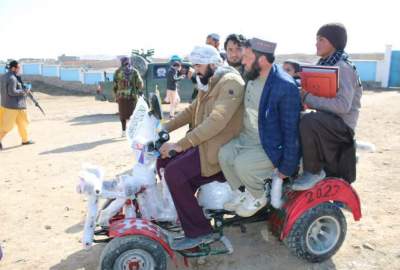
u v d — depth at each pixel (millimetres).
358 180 6285
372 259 4098
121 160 8125
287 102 3527
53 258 4375
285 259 4168
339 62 3828
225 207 3857
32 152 9281
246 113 3754
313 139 3598
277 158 3646
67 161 8266
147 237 3549
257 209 3805
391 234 4578
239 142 3830
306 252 3949
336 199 3957
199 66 3791
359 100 4012
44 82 34094
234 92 3617
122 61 10305
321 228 4070
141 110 3885
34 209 5707
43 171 7586
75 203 5895
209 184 3879
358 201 4043
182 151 3980
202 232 3775
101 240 3826
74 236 4867
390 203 5383
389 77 23953
